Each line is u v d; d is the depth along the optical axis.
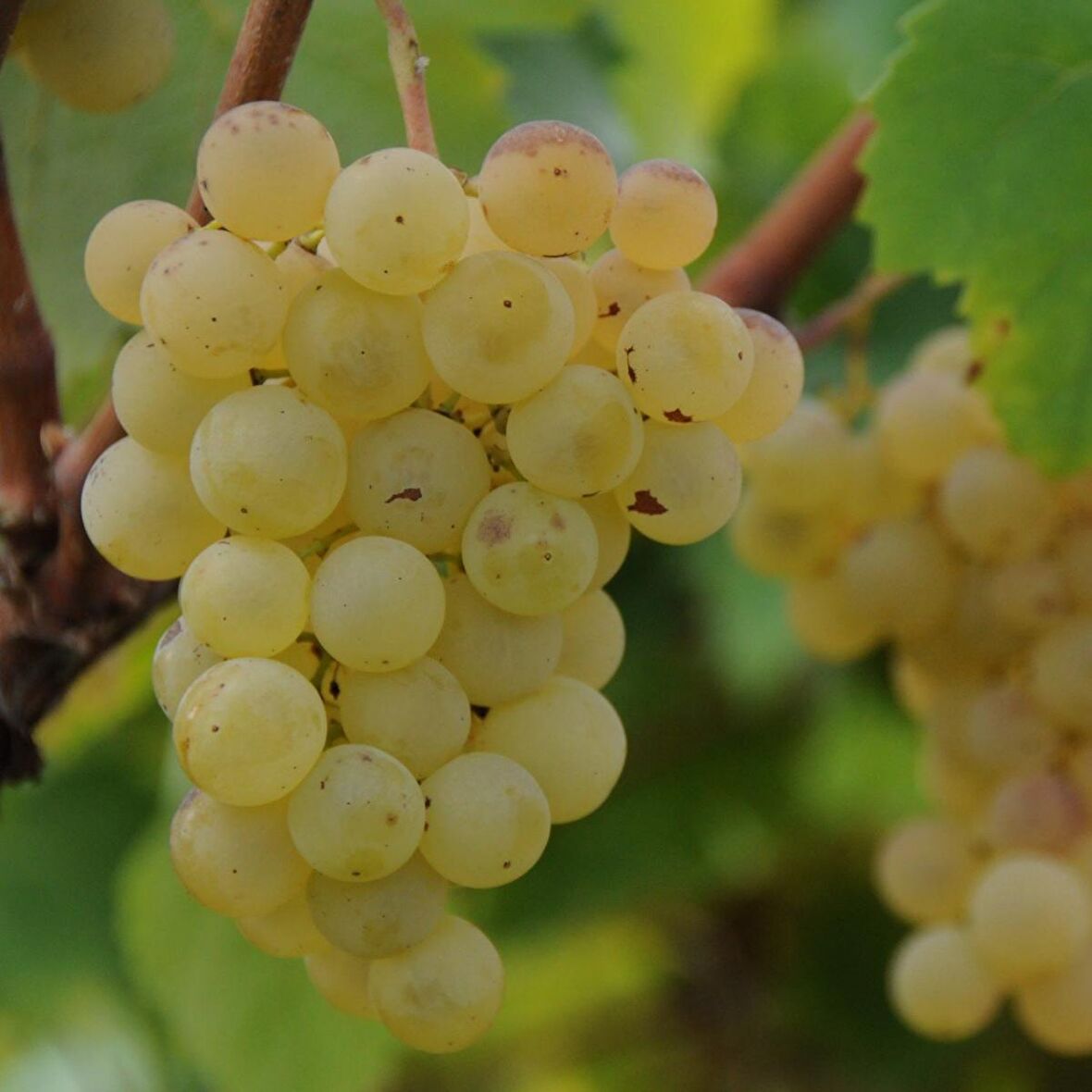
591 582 0.51
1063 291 0.60
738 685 0.86
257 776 0.48
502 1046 1.30
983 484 0.61
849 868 1.12
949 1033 0.62
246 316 0.48
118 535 0.50
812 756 0.98
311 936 0.50
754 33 0.79
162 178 0.60
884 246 0.60
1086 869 0.62
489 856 0.49
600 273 0.50
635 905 1.03
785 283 0.63
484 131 0.63
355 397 0.48
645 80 0.79
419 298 0.49
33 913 0.97
